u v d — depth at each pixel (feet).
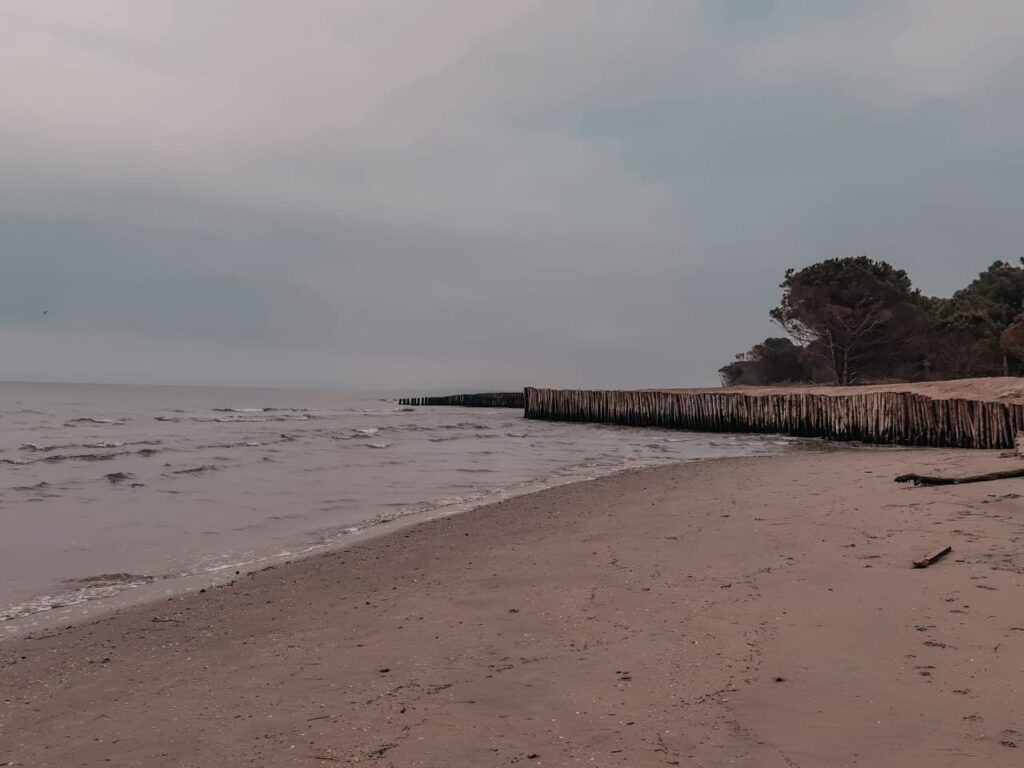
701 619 17.25
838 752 10.19
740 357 273.75
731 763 10.02
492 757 10.48
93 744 11.69
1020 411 74.02
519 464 67.51
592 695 12.84
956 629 15.39
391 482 53.42
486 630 17.44
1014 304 208.03
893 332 157.07
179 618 20.45
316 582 24.43
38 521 35.45
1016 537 23.90
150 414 171.73
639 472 55.52
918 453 66.64
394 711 12.44
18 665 16.52
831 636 15.44
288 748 11.09
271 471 57.98
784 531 27.81
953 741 10.38
